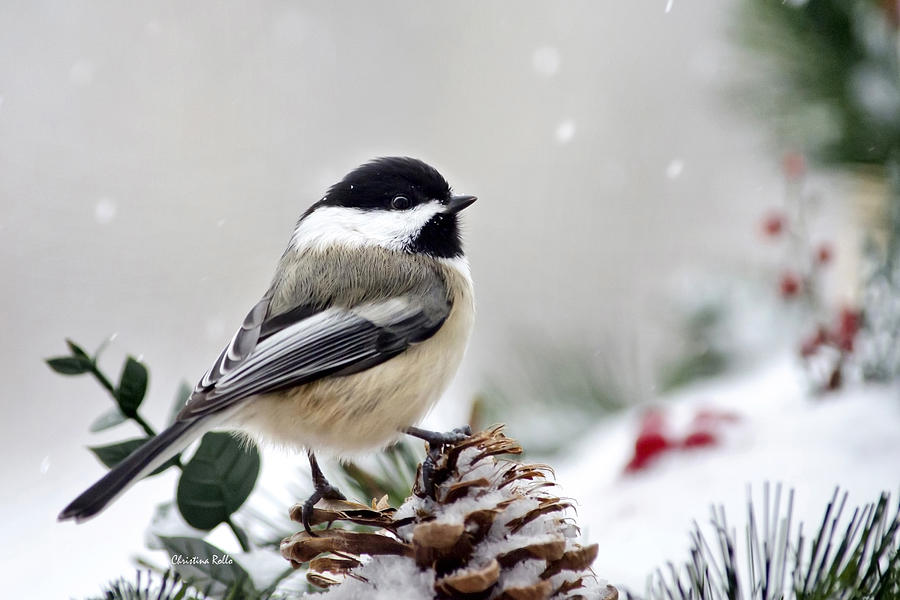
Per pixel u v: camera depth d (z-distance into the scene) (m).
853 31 2.22
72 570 2.26
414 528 2.10
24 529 2.29
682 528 2.19
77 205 3.07
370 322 2.17
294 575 2.12
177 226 3.11
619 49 3.55
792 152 2.23
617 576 2.17
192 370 2.80
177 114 3.29
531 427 2.25
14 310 2.85
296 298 2.17
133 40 3.33
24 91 3.19
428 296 2.18
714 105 2.25
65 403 2.71
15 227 2.99
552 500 2.10
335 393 2.16
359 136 3.42
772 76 2.23
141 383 2.11
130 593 2.10
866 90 2.22
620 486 2.22
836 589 2.10
